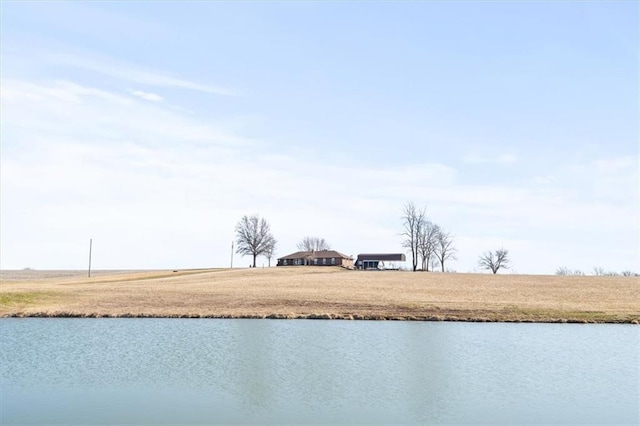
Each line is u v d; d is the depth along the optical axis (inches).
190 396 1266.0
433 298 3073.3
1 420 1095.0
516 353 1798.7
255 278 4180.6
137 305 2844.5
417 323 2493.8
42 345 1897.1
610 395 1311.5
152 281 4156.0
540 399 1272.1
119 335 2107.5
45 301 2913.4
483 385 1389.0
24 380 1411.2
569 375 1502.2
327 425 1068.5
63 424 1074.1
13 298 2933.1
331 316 2615.7
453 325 2437.3
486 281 3976.4
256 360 1654.8
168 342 1959.9
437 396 1282.0
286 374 1485.0
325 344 1936.5
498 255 7066.9
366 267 6545.3
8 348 1835.6
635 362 1674.5
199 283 3769.7
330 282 3796.8
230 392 1298.0
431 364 1625.2
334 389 1331.2
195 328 2305.6
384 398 1261.1
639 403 1248.8
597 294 3329.2
